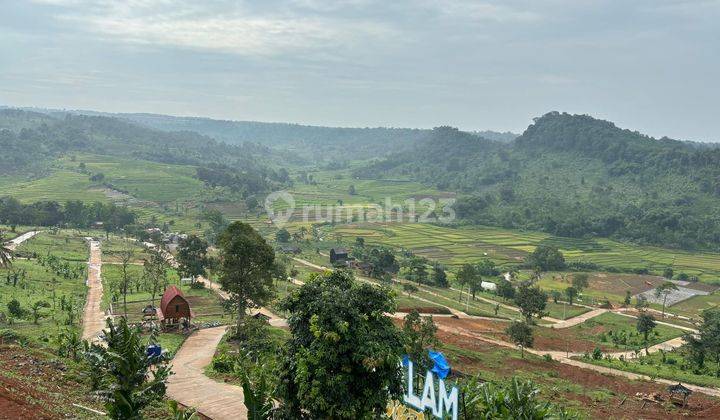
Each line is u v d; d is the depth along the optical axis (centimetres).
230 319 7762
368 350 2202
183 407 3244
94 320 7394
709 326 9219
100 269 12312
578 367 7550
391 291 2444
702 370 7831
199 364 5016
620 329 11125
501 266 17962
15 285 9319
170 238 18725
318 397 2184
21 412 2262
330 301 2309
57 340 4466
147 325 6944
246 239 6506
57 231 18200
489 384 3306
